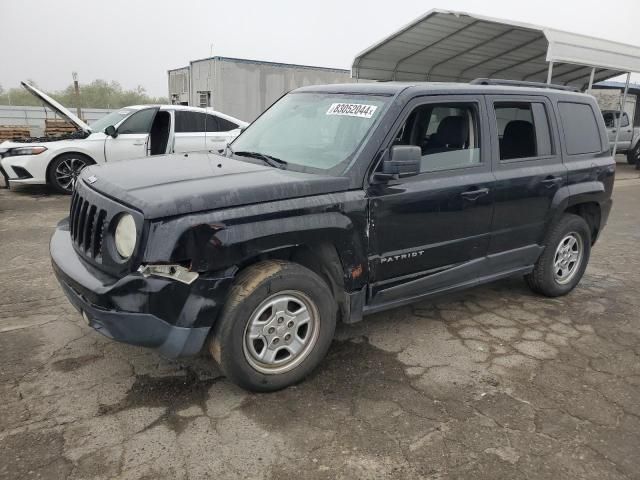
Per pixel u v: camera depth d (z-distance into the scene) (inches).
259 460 104.3
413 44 561.0
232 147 169.6
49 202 358.6
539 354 153.9
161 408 120.2
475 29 503.5
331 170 134.4
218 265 112.4
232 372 120.8
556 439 113.9
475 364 146.4
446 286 160.7
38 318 166.1
